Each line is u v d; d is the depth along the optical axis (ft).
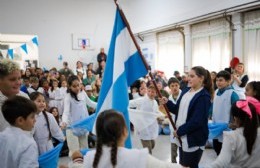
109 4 36.65
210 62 23.41
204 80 7.46
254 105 5.48
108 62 7.38
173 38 28.27
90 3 35.88
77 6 35.32
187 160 7.24
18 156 4.52
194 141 7.07
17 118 4.80
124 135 4.30
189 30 25.54
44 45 34.04
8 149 4.60
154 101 11.91
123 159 4.02
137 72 7.53
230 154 5.35
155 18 30.27
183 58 27.02
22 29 32.89
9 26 32.27
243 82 15.40
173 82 11.34
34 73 26.11
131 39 7.50
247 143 5.31
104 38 36.70
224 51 21.77
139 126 11.65
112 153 4.02
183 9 25.43
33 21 33.32
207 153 14.17
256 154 5.36
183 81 19.83
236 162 5.48
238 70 15.66
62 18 34.71
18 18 32.60
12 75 5.75
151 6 31.09
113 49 7.39
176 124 7.74
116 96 6.98
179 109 7.62
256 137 5.35
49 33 34.22
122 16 7.45
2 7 31.83
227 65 21.57
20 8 32.60
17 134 4.74
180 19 25.62
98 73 33.32
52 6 34.12
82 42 35.73
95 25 36.24
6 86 5.78
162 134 18.39
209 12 21.89
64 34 34.94
